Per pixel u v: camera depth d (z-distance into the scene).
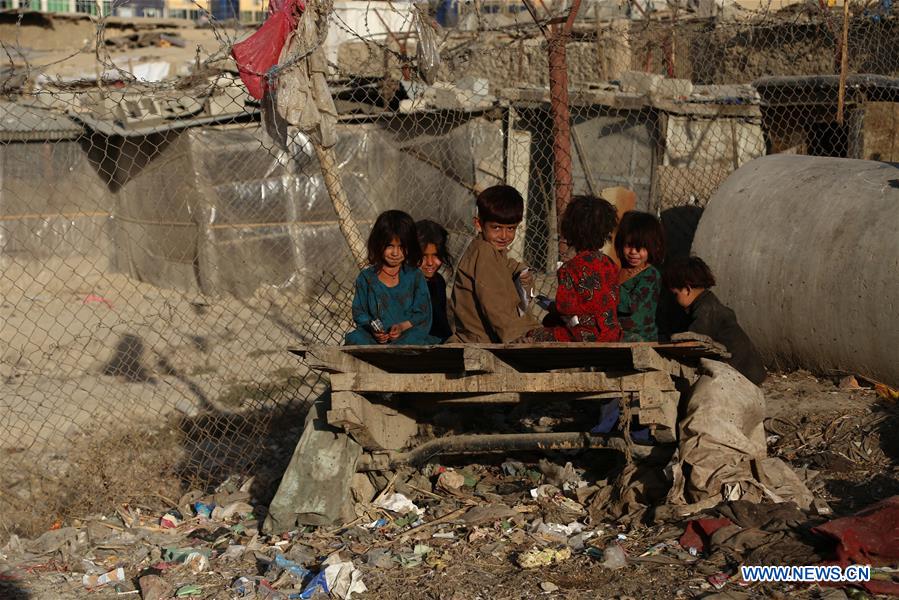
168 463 6.18
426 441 5.38
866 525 4.27
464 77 14.52
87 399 8.25
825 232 7.34
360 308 5.30
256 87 6.25
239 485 5.72
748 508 4.57
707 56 15.34
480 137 14.20
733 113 13.33
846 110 12.38
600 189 14.04
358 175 14.73
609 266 5.05
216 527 5.14
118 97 14.23
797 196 7.80
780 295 7.50
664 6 15.66
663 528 4.67
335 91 12.91
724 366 5.07
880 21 12.94
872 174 7.56
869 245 6.97
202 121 14.50
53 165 16.31
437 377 4.80
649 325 5.35
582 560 4.43
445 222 14.53
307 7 6.21
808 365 7.44
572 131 14.20
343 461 5.00
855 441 5.93
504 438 5.04
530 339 4.95
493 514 4.95
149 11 27.55
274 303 13.73
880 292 6.78
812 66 13.99
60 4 25.91
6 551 4.82
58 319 12.44
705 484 4.70
